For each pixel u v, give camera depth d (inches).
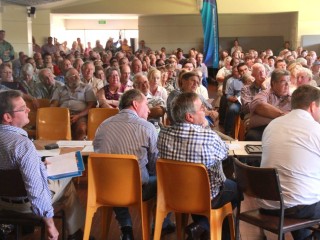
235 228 125.2
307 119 115.3
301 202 113.2
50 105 230.5
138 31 756.6
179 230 136.2
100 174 125.4
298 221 113.9
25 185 109.9
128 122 132.0
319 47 631.2
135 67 300.7
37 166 110.3
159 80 235.3
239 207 124.6
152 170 135.5
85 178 199.9
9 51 426.3
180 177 119.0
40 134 203.0
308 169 112.9
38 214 110.5
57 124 203.6
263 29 738.2
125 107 136.3
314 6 627.8
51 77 258.1
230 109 287.1
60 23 789.2
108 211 137.6
